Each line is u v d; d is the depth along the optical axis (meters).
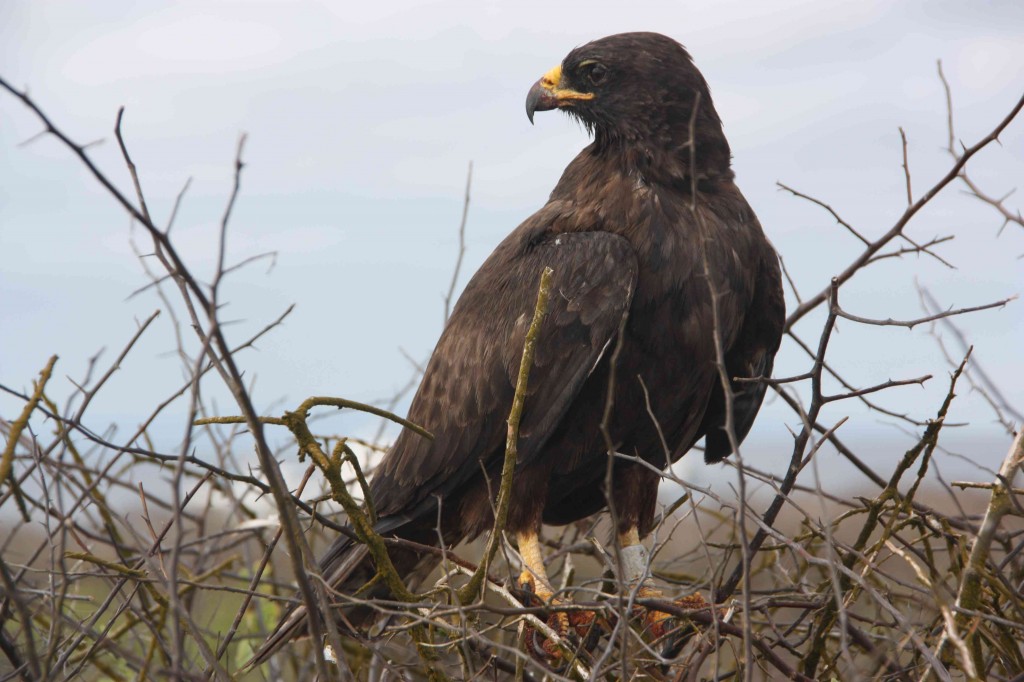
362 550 5.53
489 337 5.78
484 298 5.93
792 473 4.58
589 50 6.18
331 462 4.03
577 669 4.53
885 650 4.03
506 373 5.68
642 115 5.98
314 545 6.17
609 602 4.24
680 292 5.62
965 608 4.05
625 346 5.64
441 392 5.91
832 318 4.41
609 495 3.80
